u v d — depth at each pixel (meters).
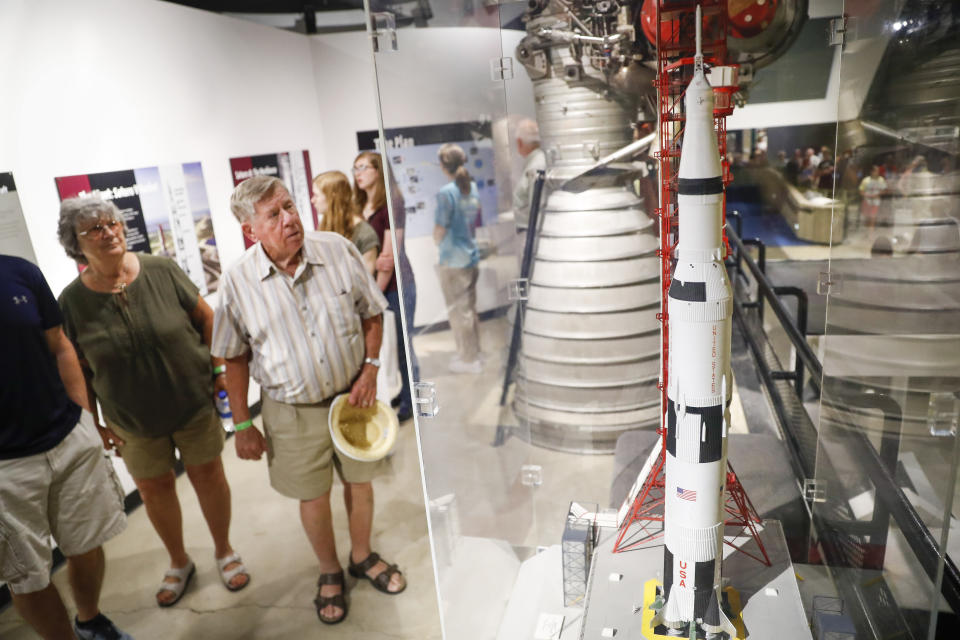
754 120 5.08
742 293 4.27
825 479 2.58
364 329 2.96
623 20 2.27
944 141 1.62
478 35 2.23
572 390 2.81
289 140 5.56
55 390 2.46
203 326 3.18
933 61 1.67
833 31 2.21
